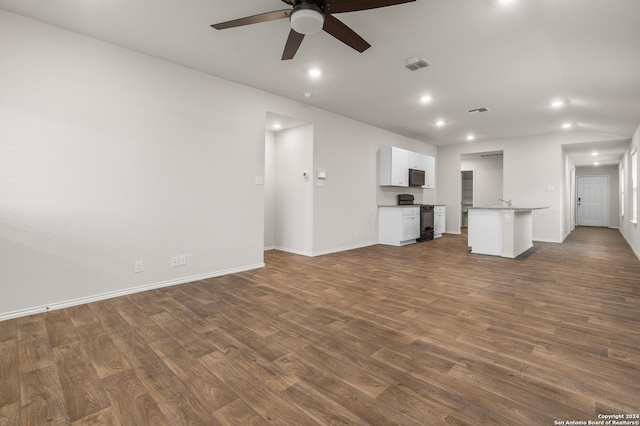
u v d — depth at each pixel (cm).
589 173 1138
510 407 146
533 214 715
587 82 360
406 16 248
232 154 404
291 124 523
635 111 436
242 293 321
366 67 349
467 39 281
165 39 297
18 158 260
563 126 609
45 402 149
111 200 308
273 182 589
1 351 198
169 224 349
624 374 173
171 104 348
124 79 314
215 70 367
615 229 1009
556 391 158
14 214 258
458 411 143
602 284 351
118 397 153
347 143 580
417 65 340
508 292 323
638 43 256
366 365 183
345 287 342
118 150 312
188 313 265
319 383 165
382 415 141
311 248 524
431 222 740
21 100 261
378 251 572
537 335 222
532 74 354
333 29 226
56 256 278
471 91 417
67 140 283
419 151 796
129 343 209
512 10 235
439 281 366
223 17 260
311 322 246
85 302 291
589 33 253
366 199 632
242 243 417
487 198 999
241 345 207
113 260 310
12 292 257
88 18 264
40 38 269
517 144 732
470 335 223
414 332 228
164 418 138
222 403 149
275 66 354
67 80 282
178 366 181
